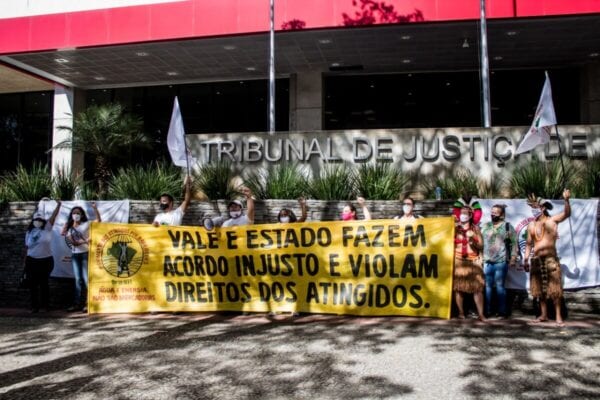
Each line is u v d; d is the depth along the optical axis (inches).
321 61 741.3
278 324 311.3
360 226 332.2
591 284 342.6
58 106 871.7
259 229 346.9
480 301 315.3
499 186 432.5
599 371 209.3
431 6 579.5
